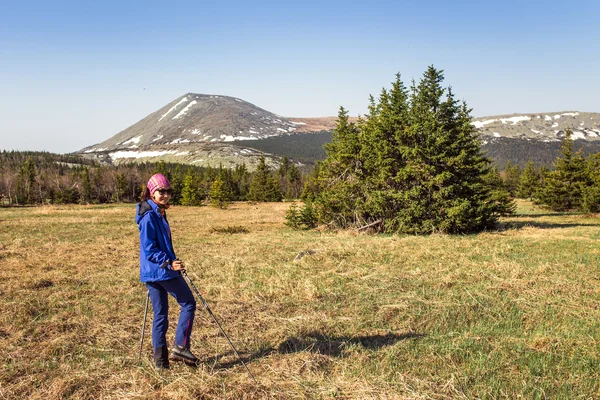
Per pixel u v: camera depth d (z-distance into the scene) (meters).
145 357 5.04
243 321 6.44
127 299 7.89
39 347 5.41
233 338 5.69
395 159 21.69
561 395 4.12
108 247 15.69
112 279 9.77
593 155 39.34
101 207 56.47
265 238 19.17
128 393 4.13
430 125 20.39
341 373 4.62
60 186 89.06
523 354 5.12
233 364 4.86
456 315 6.71
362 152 23.39
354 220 24.56
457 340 5.60
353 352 5.19
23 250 14.57
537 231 19.25
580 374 4.55
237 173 101.25
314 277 9.67
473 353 5.18
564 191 40.22
